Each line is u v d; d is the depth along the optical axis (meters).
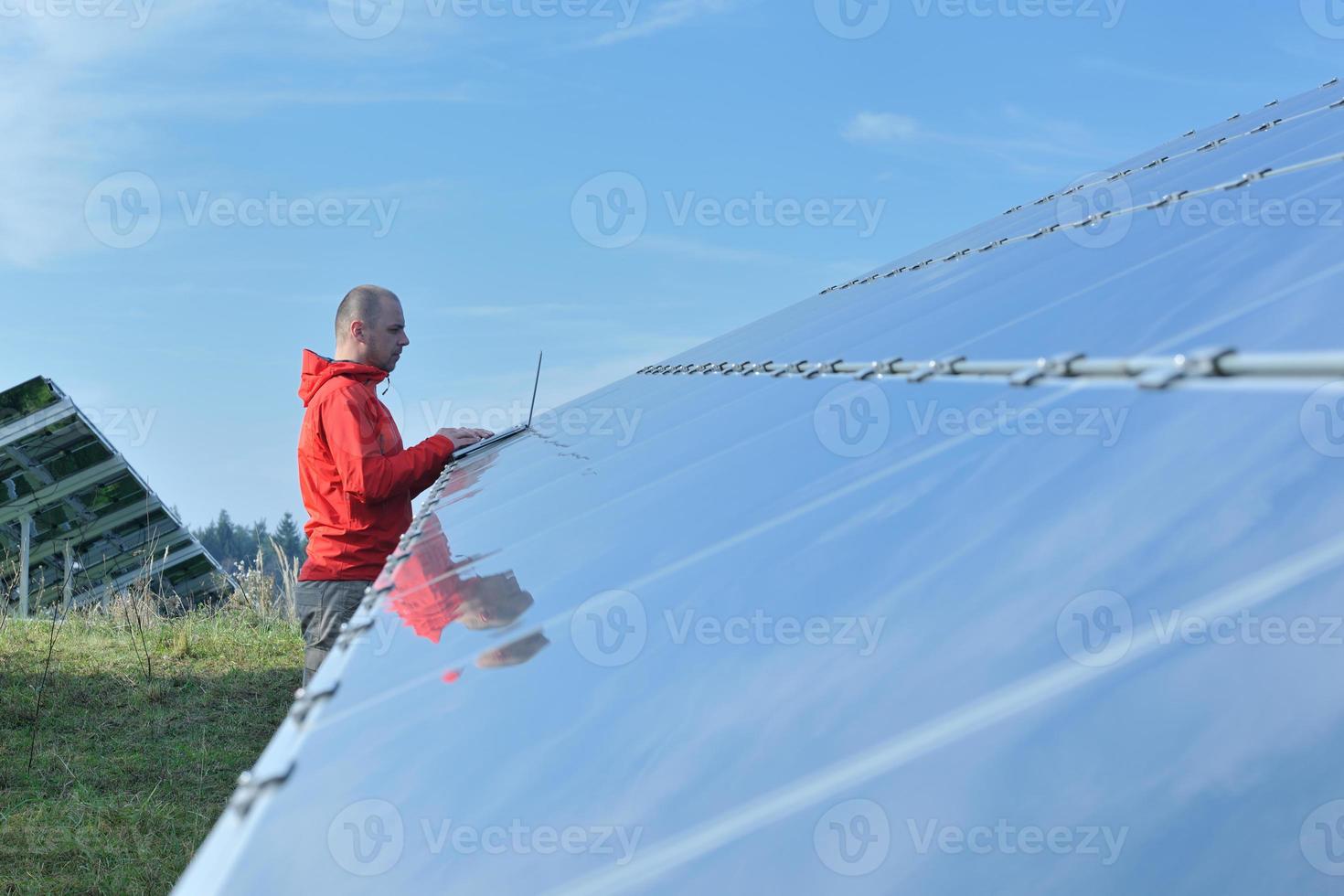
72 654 9.59
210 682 8.99
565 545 2.64
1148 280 2.55
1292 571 1.01
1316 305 1.68
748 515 2.17
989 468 1.70
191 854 5.80
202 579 15.92
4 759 7.16
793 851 0.99
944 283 4.88
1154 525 1.23
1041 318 2.72
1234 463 1.26
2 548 13.85
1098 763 0.94
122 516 14.60
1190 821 0.85
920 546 1.53
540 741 1.41
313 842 1.26
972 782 0.98
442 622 2.22
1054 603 1.19
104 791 6.73
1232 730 0.90
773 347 5.57
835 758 1.12
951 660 1.20
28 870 5.56
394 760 1.48
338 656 2.20
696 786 1.17
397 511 5.39
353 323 5.41
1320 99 5.84
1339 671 0.89
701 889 1.00
